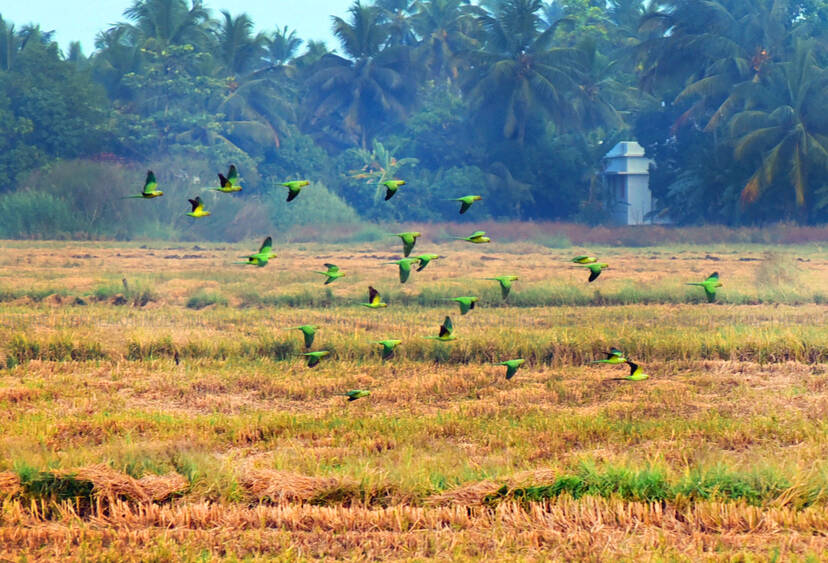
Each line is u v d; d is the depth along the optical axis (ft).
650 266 404.36
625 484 103.76
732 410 148.77
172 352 201.36
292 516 96.43
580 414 148.77
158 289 298.97
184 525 96.27
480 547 89.81
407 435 131.54
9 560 86.12
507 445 126.41
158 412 151.33
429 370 185.68
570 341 199.11
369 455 120.67
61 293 292.20
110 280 321.93
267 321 240.53
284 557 87.10
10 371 184.14
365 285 314.35
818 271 364.99
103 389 169.37
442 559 86.48
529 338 202.49
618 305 287.28
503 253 489.26
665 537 90.94
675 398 157.38
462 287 298.97
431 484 107.24
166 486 104.68
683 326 230.68
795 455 115.55
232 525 95.45
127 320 239.09
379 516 96.53
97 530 94.12
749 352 196.13
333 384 170.50
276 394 166.91
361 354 198.08
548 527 94.43
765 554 86.79
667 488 103.19
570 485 103.40
